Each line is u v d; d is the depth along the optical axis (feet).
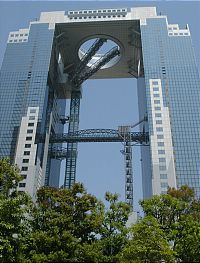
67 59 586.86
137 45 542.98
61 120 580.71
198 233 121.90
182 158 415.03
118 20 522.06
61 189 131.75
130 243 121.60
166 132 432.66
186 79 474.49
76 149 485.56
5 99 475.31
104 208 132.98
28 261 107.04
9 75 496.64
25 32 539.70
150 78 476.13
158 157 416.05
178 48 504.43
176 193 154.61
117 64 577.02
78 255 114.01
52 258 109.60
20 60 510.17
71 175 465.47
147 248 117.39
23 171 418.51
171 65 487.20
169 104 454.40
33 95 475.72
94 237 125.39
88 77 570.46
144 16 533.14
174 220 141.28
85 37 546.26
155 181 400.06
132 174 418.31
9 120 458.50
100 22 523.29
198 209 142.20
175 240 129.29
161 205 142.61
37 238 112.68
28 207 116.16
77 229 121.29
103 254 126.93
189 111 448.24
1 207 103.14
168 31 521.65
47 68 498.69
